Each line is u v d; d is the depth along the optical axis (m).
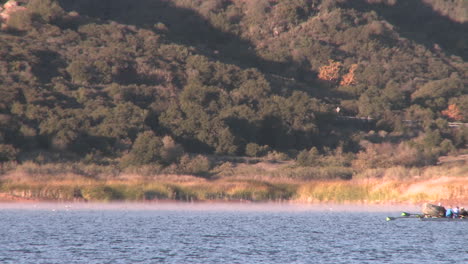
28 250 116.81
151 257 111.19
